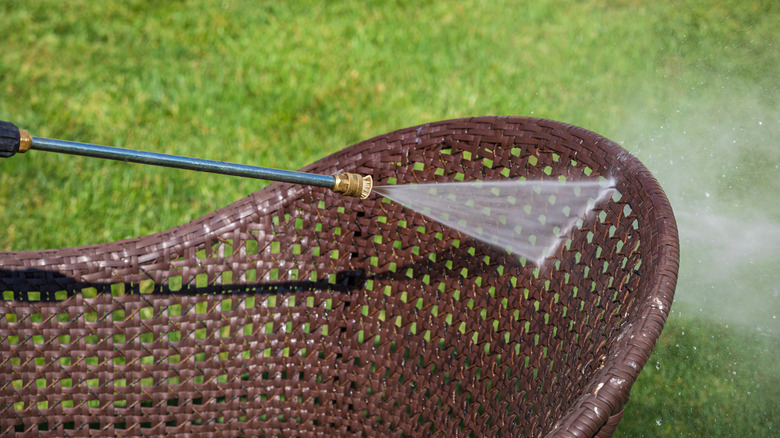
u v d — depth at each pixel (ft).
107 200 8.31
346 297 5.28
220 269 5.13
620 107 10.59
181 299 5.11
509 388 4.85
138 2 13.06
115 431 5.13
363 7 13.16
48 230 7.88
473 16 13.02
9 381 4.97
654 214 4.37
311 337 5.28
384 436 5.25
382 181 5.21
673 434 6.12
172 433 5.18
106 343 5.05
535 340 4.85
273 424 5.30
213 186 8.55
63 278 4.93
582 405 3.95
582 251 4.70
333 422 5.32
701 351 6.64
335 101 10.43
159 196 8.39
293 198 5.19
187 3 13.06
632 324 4.11
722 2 13.43
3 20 12.27
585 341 4.49
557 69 11.50
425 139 5.16
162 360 5.13
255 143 9.47
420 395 5.15
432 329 5.15
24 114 9.89
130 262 5.00
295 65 11.27
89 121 9.84
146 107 10.16
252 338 5.23
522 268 4.92
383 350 5.25
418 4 13.35
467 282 5.10
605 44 12.26
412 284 5.20
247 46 11.80
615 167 4.62
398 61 11.51
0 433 5.00
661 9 13.39
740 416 6.22
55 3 12.91
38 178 8.56
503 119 5.01
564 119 10.24
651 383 6.41
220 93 10.49
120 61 11.30
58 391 5.04
